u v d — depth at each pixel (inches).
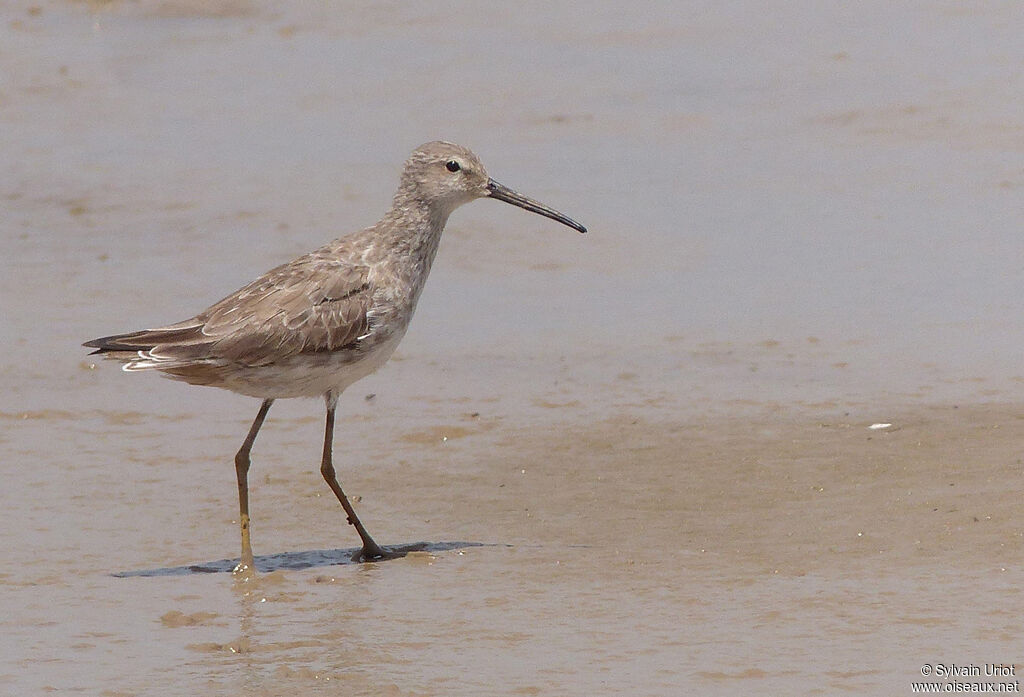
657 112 1002.7
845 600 421.7
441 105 1038.4
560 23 1200.8
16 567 474.6
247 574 467.5
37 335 712.4
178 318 727.7
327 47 1173.1
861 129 945.5
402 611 435.5
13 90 1090.7
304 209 874.1
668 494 515.2
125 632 426.3
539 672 388.5
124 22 1246.3
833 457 534.6
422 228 510.9
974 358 639.1
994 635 394.3
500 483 537.3
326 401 499.5
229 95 1081.4
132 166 951.0
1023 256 754.8
